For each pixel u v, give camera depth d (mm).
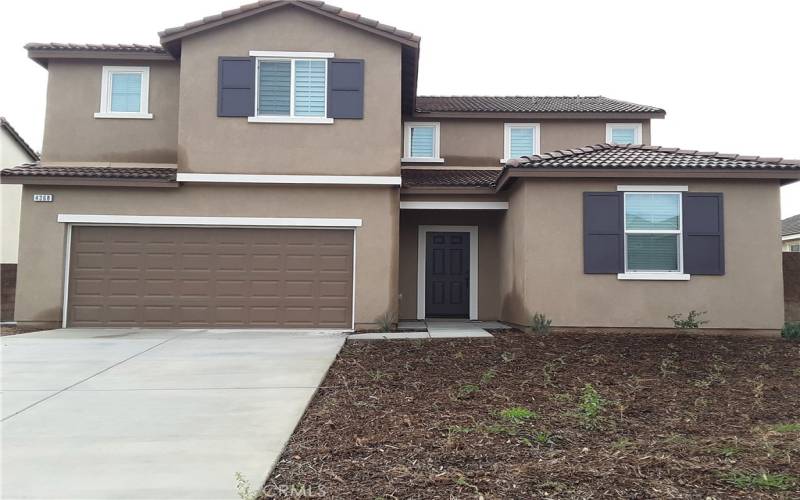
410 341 9984
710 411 5789
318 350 9055
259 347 9336
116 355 8562
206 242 11836
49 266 11562
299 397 6238
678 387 6793
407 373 7527
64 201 11609
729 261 10805
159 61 13016
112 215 11625
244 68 11711
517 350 9047
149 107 12992
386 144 11797
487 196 12820
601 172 10727
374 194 11914
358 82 11844
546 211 11039
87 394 6355
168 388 6629
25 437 4910
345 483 3949
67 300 11609
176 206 11727
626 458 4391
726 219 10883
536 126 15594
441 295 14172
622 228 10914
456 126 15609
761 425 5293
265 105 11828
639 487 3852
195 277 11766
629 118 15438
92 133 12844
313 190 11883
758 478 3949
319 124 11773
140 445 4715
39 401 6059
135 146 12875
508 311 12641
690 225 10844
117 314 11656
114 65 13008
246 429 5141
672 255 10945
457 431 5051
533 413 5582
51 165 12719
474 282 14078
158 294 11711
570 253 10961
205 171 11586
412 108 14773
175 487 3869
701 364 8078
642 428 5207
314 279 11867
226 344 9617
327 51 11836
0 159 18422
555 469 4168
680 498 3688
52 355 8516
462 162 15484
